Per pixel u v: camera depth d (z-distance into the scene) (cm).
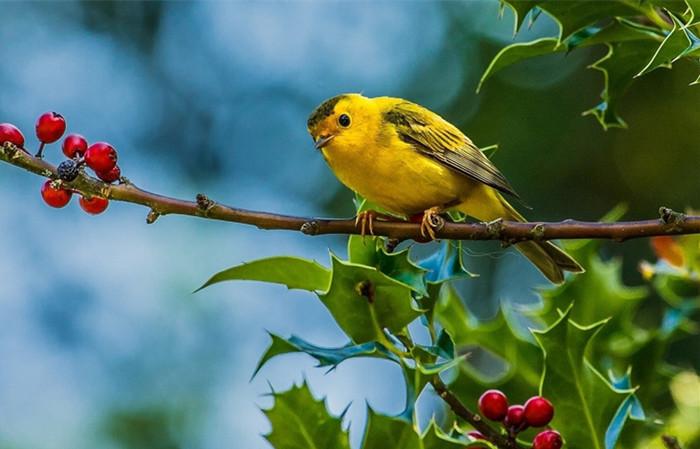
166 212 691
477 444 734
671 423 910
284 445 755
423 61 1858
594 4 845
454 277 789
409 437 727
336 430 755
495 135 1731
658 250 951
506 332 898
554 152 1714
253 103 2122
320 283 766
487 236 736
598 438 762
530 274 1739
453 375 871
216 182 2070
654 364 915
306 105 2081
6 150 671
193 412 1634
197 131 2130
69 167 671
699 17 679
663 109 1708
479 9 1852
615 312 949
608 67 895
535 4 850
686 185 1691
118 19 2211
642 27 856
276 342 751
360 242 786
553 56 1762
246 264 752
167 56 2188
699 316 1457
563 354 766
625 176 1708
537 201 1703
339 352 750
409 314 738
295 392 754
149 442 1609
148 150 2133
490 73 886
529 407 718
